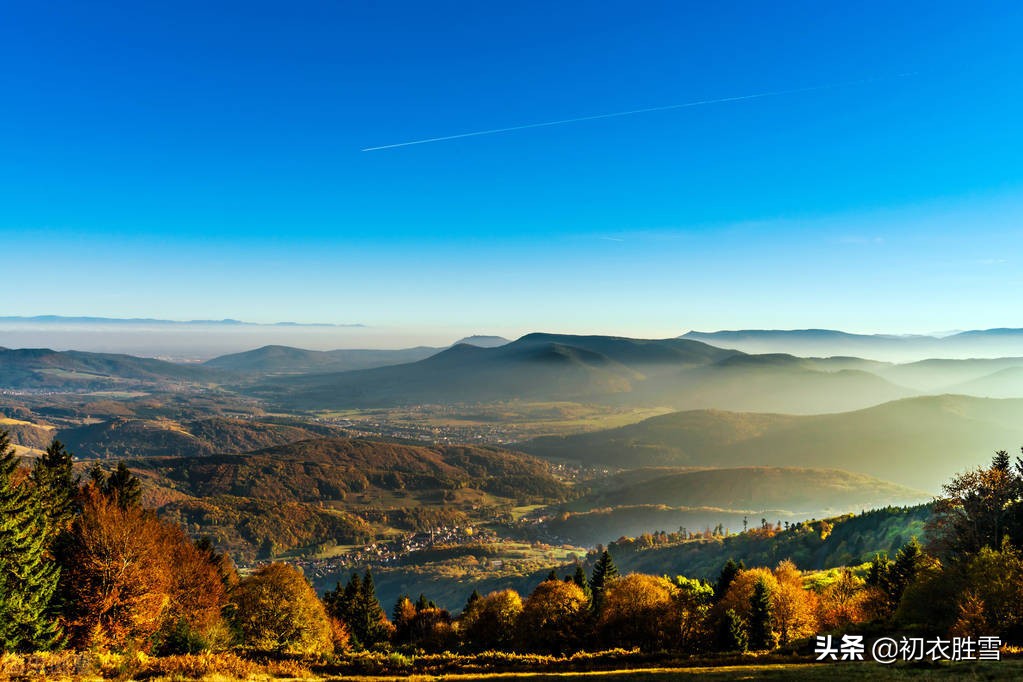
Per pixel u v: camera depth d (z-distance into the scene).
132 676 37.12
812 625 68.06
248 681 39.72
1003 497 59.91
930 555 65.44
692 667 48.38
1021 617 43.41
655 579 80.56
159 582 53.19
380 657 52.59
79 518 53.56
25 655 36.16
